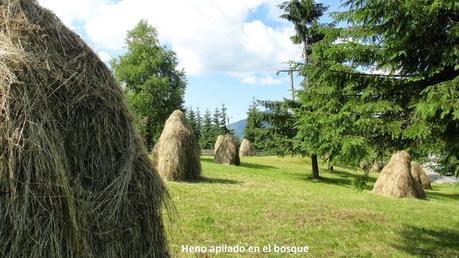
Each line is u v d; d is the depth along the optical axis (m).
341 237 9.18
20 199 2.63
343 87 8.07
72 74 3.16
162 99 43.59
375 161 8.12
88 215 2.98
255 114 25.88
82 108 3.17
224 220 9.52
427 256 8.38
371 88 7.50
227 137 28.81
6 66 2.79
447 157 8.03
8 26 3.01
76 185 2.95
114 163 3.28
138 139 3.60
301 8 25.64
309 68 8.25
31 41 3.06
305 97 8.61
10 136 2.67
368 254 8.05
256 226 9.29
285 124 25.52
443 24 6.59
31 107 2.79
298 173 27.66
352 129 7.70
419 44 6.83
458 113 5.71
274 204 12.36
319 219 10.84
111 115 3.37
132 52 44.25
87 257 2.90
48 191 2.73
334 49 7.83
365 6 7.18
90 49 3.48
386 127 7.12
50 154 2.77
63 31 3.35
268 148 27.78
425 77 6.96
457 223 12.54
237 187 16.16
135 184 3.40
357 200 16.25
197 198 12.18
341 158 7.98
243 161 32.91
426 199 20.23
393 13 6.62
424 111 6.19
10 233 2.58
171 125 17.45
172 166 16.73
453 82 6.12
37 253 2.63
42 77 2.94
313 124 8.70
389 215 12.88
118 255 3.13
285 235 8.76
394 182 19.78
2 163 2.61
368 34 7.47
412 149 7.70
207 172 20.97
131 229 3.27
